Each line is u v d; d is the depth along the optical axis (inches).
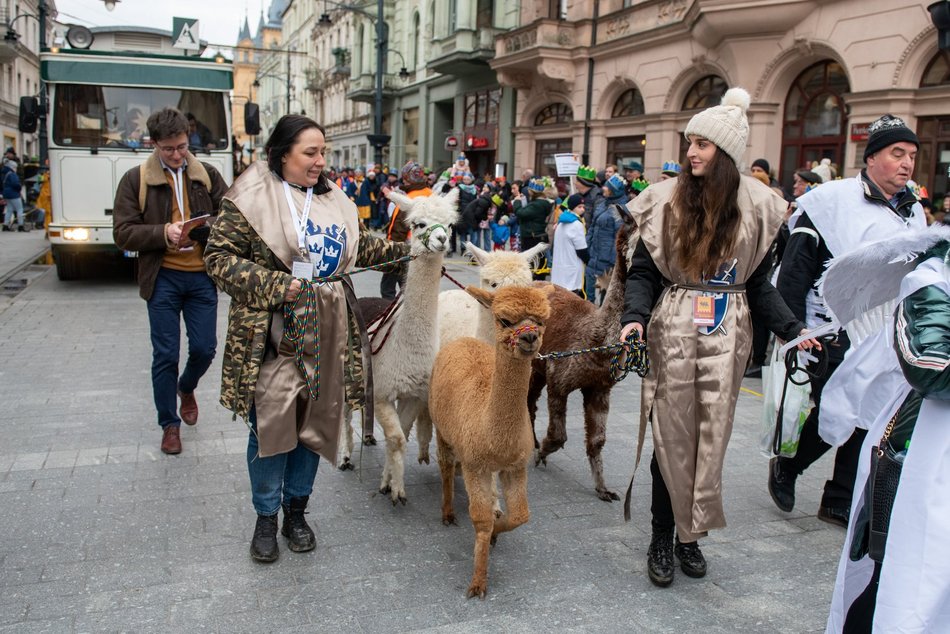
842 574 100.7
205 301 195.8
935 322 84.6
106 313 388.8
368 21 1561.3
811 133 572.7
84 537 150.5
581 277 359.3
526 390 126.3
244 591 132.9
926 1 462.3
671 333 135.0
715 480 133.3
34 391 250.2
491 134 1074.1
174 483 178.2
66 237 435.8
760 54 583.8
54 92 428.5
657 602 133.9
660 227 136.3
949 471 85.6
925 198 336.8
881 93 490.0
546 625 125.6
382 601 131.2
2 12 1444.4
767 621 128.6
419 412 189.8
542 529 162.4
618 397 270.2
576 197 437.7
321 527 159.8
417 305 166.4
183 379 207.9
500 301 123.3
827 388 149.3
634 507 175.5
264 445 135.0
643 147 754.2
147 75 435.2
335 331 141.2
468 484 134.0
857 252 105.9
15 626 120.0
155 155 190.2
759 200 134.5
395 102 1466.5
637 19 741.3
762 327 154.3
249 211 135.0
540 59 839.1
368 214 793.6
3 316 373.7
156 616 124.1
